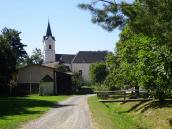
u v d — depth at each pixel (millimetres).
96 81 101750
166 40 14141
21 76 85000
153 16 13766
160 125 28266
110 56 54125
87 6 14516
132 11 14117
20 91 83312
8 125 22672
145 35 14297
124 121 26469
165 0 13492
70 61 155625
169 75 29516
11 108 38500
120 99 47688
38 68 85125
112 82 60438
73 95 77688
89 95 75562
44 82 82562
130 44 38000
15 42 117500
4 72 76812
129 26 14203
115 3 14484
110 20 14492
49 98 62594
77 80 96500
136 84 43312
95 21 14555
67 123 23906
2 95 77312
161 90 33469
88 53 153375
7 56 77562
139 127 26188
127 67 39438
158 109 32906
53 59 161375
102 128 20922
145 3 13805
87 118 26984
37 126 22344
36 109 36812
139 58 34125
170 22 13711
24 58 122562
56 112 33000
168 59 27906
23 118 27422
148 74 33062
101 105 42062
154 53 29922
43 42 164500
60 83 87688
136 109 37781
